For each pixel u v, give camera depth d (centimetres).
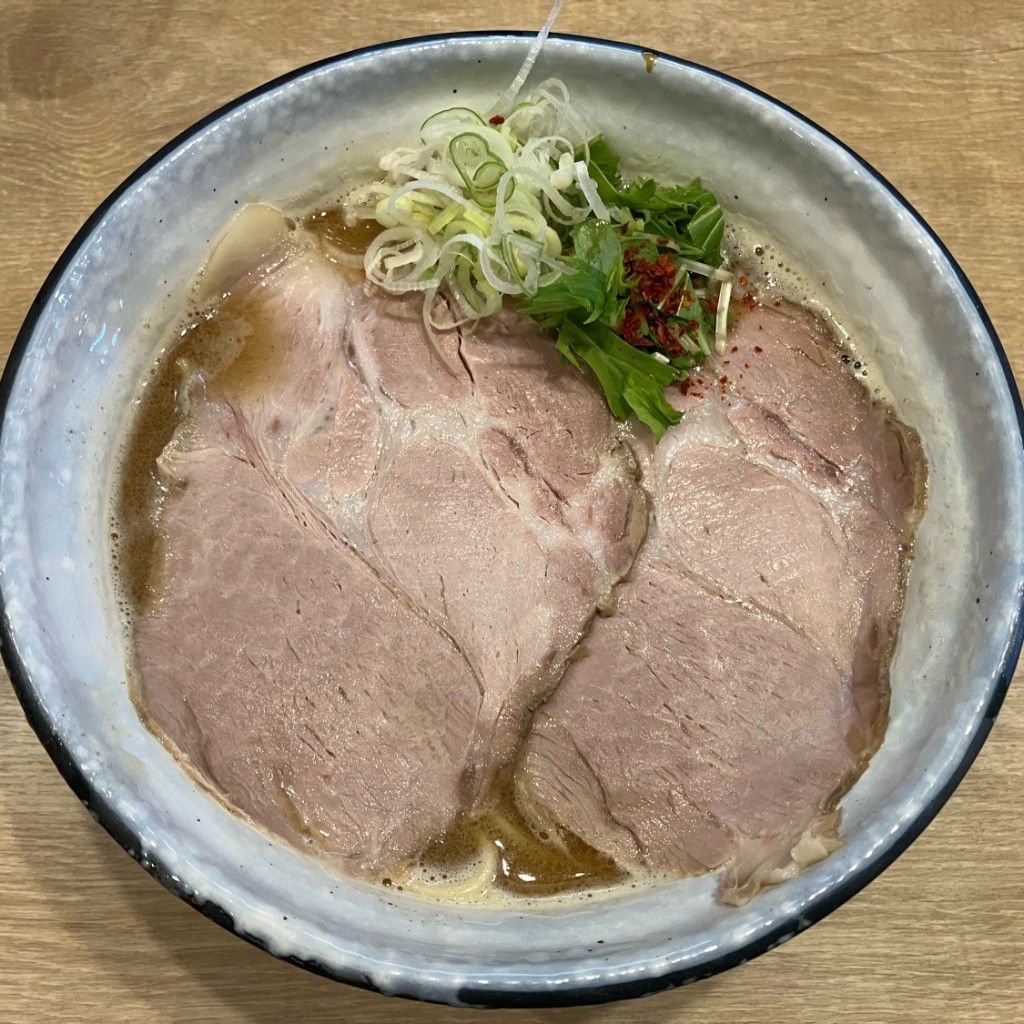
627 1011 25
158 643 25
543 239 26
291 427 26
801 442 26
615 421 26
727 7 30
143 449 26
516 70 27
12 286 28
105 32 29
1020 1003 26
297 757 25
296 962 21
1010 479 24
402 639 25
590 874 24
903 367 27
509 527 25
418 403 26
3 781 25
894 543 26
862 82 30
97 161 29
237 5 29
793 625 25
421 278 26
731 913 22
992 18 30
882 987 26
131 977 25
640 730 25
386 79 26
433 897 24
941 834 26
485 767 25
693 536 26
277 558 25
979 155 29
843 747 25
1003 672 23
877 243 26
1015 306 29
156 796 23
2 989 25
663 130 27
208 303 27
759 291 28
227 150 26
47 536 24
